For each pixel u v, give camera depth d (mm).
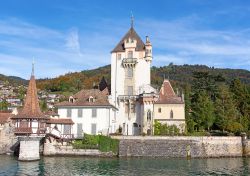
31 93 66750
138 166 58281
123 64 93188
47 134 68688
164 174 50656
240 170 55438
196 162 65062
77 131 81438
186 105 96625
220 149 75062
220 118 94938
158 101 87875
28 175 48406
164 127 85438
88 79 188250
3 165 56781
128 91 92562
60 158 67625
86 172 51469
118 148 73125
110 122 82562
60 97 158375
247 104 107250
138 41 95625
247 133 87000
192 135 77312
